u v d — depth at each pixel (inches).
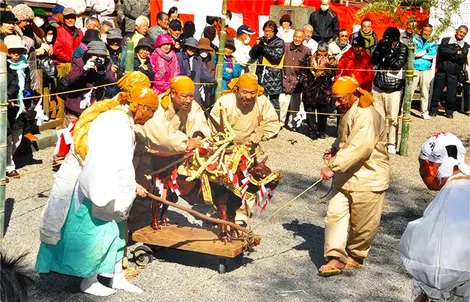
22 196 330.6
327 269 261.1
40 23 433.1
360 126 250.7
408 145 502.6
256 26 608.4
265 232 307.4
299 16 582.2
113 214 220.8
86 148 217.0
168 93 260.4
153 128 247.0
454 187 159.8
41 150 411.8
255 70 493.0
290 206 346.9
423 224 157.1
